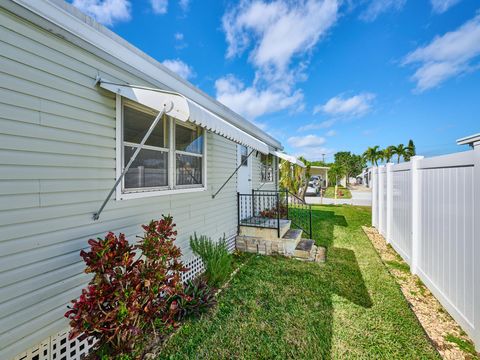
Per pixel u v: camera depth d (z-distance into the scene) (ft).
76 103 7.48
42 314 6.63
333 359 7.35
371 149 106.52
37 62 6.53
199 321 9.21
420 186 12.76
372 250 17.81
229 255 13.58
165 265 8.25
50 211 6.82
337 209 39.19
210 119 8.66
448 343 8.04
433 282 11.17
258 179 25.55
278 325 8.97
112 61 8.60
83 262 7.66
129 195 9.27
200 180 14.30
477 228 7.79
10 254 6.00
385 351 7.64
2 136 5.87
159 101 7.59
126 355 7.00
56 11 6.89
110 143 8.57
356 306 10.14
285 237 17.43
